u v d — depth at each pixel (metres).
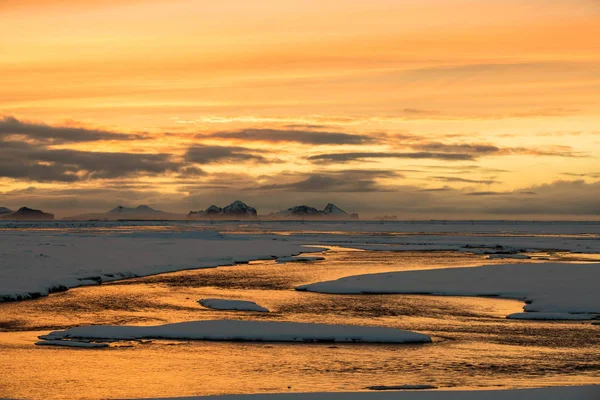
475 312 51.12
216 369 33.66
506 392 27.52
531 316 48.62
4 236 160.88
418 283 65.75
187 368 33.78
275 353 37.12
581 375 33.06
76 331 41.34
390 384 31.12
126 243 126.88
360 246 144.25
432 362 35.34
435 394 27.25
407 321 47.31
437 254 119.00
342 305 54.34
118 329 41.59
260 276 77.44
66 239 141.38
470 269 75.12
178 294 60.84
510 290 60.56
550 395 27.03
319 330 41.44
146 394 29.44
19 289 58.28
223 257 100.75
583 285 61.25
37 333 42.38
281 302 56.00
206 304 53.94
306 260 102.81
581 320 47.66
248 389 30.19
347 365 34.59
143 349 37.78
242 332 40.84
